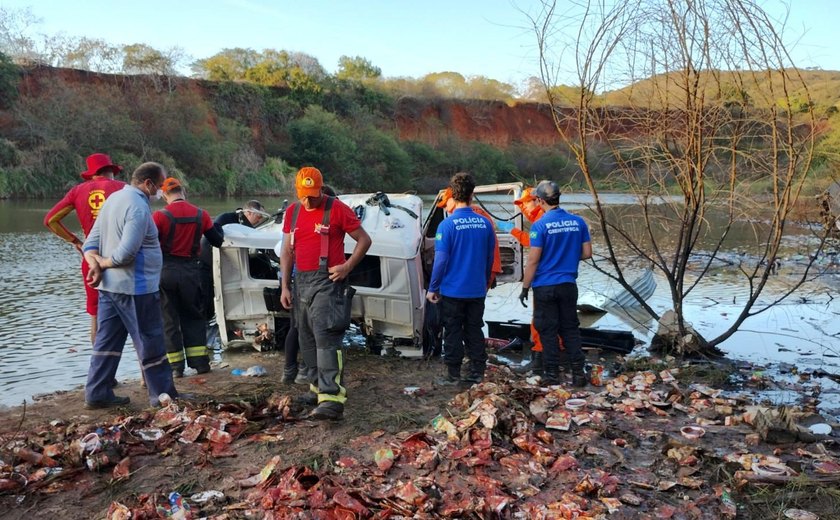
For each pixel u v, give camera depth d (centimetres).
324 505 339
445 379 587
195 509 349
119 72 4934
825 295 1017
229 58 5769
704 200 684
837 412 525
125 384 575
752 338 769
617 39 638
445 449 412
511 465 398
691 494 374
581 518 336
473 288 565
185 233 580
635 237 1027
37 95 4288
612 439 454
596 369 613
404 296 636
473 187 577
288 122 5319
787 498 366
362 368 626
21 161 3334
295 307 493
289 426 468
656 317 712
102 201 561
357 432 455
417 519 332
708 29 608
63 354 668
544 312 583
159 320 504
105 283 486
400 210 679
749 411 484
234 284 672
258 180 4366
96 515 348
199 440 438
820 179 834
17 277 1109
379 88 6694
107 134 3788
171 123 4091
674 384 588
